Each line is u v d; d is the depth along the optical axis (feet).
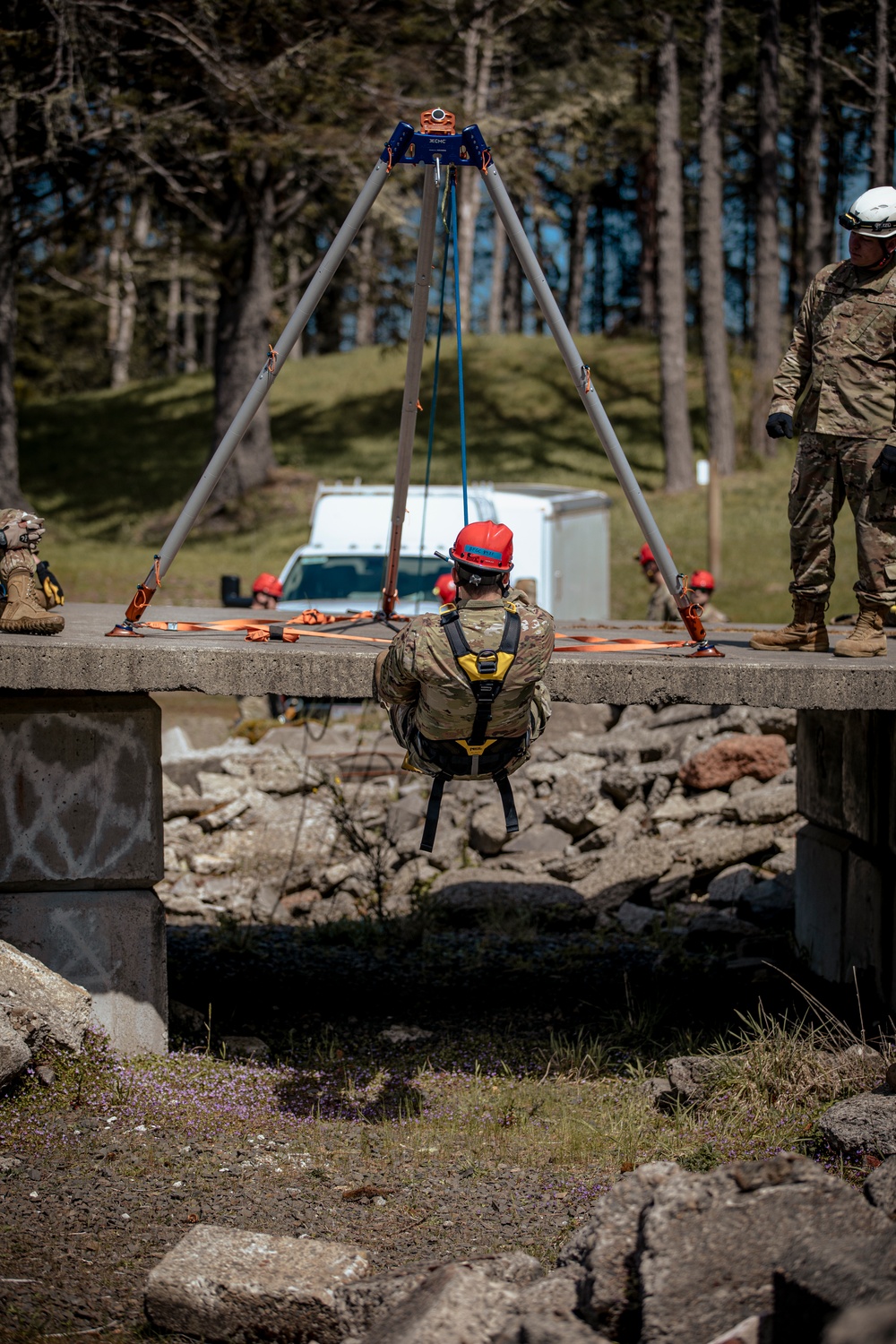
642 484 115.75
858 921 22.50
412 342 20.35
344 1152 16.28
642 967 26.22
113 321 197.57
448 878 32.55
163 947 19.60
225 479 113.91
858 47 118.73
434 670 13.84
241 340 110.32
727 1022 21.94
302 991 24.77
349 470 119.75
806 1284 8.98
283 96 73.97
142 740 19.31
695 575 38.81
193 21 69.67
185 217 104.58
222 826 34.35
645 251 176.55
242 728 45.16
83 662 17.75
